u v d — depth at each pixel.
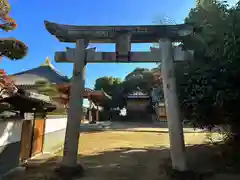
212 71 6.29
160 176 6.95
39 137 10.05
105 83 46.66
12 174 6.90
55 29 7.27
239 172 6.96
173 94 6.78
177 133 6.55
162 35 7.20
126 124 31.95
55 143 12.19
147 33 7.21
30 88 18.73
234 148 8.31
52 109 9.91
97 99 32.25
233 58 5.69
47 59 27.48
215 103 5.96
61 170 6.68
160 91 11.65
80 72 7.16
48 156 9.65
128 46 7.22
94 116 34.03
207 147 11.11
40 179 6.48
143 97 40.47
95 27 7.34
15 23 7.07
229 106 6.26
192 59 7.09
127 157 9.98
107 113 39.47
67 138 6.88
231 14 6.35
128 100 41.12
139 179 6.71
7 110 6.93
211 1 7.28
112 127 26.58
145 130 23.12
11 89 7.01
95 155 10.43
